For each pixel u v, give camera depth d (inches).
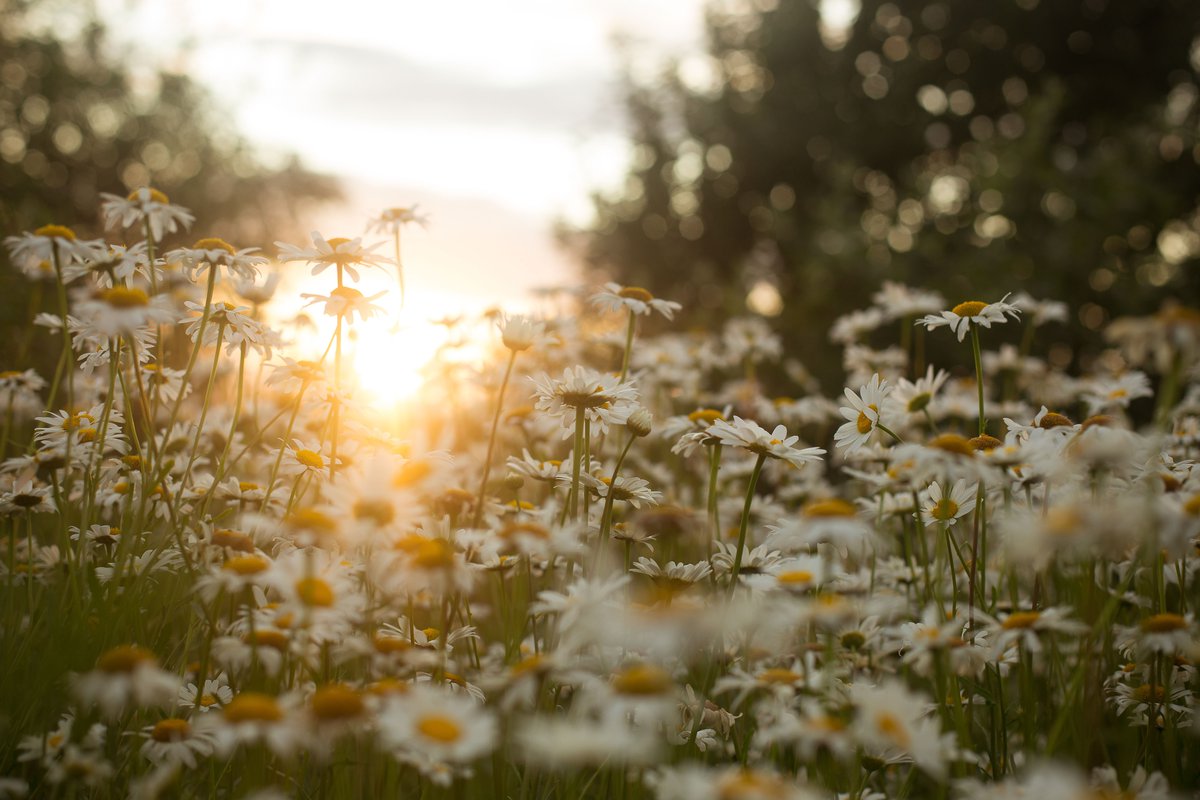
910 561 138.4
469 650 120.7
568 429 129.7
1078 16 838.5
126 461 127.4
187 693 100.0
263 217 1014.4
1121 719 113.4
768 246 877.2
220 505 148.9
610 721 79.0
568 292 270.8
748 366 285.0
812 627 116.3
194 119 1015.6
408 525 92.0
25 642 101.8
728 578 114.0
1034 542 88.2
